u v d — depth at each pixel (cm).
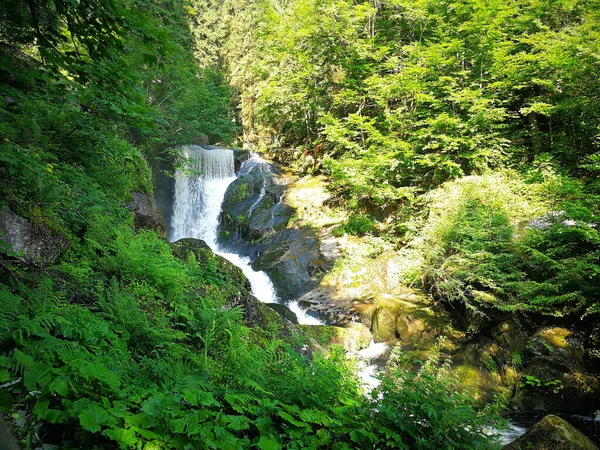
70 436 217
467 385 772
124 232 613
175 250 829
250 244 1652
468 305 941
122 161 884
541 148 1460
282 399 305
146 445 203
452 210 1158
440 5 1694
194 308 561
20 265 378
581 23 1341
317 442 259
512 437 618
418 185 1580
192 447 213
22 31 364
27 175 388
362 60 1792
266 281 1405
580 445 312
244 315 729
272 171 2141
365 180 1520
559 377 746
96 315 376
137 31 340
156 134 1430
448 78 1414
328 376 336
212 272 781
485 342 883
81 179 555
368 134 1773
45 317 273
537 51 1398
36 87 407
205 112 1816
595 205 953
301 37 1925
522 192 1207
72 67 357
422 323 1010
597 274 819
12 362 219
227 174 2186
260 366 339
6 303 270
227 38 3612
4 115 398
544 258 870
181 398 246
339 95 1789
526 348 809
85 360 238
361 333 1038
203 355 387
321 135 2091
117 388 229
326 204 1736
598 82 1187
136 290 496
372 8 1758
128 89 378
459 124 1405
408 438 302
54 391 219
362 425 292
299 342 555
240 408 257
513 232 1012
